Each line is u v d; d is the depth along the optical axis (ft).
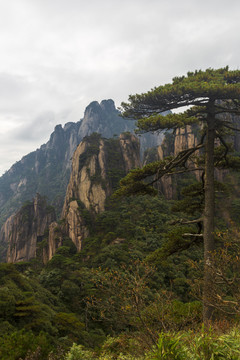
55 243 285.43
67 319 104.53
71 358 21.94
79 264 207.21
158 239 207.82
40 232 438.81
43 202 470.80
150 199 285.43
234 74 40.40
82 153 348.18
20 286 131.23
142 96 41.14
